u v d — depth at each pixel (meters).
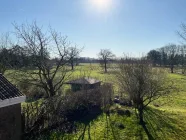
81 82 25.38
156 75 19.25
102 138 13.95
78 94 19.03
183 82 44.97
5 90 9.52
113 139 13.91
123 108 20.42
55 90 21.44
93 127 15.80
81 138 13.82
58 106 15.77
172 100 27.53
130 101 21.98
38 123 13.88
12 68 21.45
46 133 14.15
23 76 20.17
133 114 18.75
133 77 19.12
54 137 13.73
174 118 18.31
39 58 19.84
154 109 20.97
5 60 24.25
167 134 15.00
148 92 18.97
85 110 19.11
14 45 22.52
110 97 22.28
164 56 76.06
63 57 20.91
